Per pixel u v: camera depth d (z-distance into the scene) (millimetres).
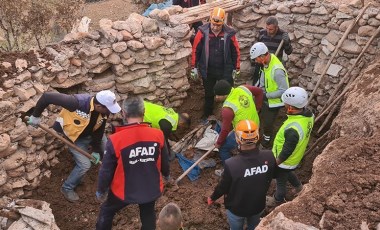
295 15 6961
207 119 6711
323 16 6707
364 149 4211
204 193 5641
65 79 5645
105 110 4773
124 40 5988
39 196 5469
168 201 5492
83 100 4770
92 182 5734
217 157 6215
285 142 4613
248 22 7227
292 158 4781
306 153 6047
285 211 3691
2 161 5082
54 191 5535
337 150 4289
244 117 5148
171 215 3609
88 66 5812
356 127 4961
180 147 6184
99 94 4668
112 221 4938
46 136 5539
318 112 7020
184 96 6953
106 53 5863
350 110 5309
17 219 4785
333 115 6590
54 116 5547
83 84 5965
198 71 7141
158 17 6359
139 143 4047
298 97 4590
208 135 6309
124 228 5215
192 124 6793
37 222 4684
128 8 14297
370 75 5684
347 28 6410
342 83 6449
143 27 6215
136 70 6230
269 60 5707
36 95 5340
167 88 6676
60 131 5062
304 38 7023
